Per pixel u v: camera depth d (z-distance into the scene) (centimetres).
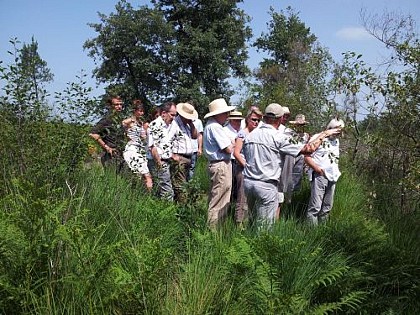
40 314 369
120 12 3353
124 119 744
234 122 900
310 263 500
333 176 731
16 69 578
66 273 402
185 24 3478
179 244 568
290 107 1258
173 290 442
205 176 1091
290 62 2678
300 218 731
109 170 718
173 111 806
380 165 789
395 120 640
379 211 748
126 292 386
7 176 551
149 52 3375
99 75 3438
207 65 3516
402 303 511
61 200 504
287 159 740
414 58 603
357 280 509
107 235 510
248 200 655
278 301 409
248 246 466
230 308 435
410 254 573
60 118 612
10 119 579
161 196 743
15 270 394
